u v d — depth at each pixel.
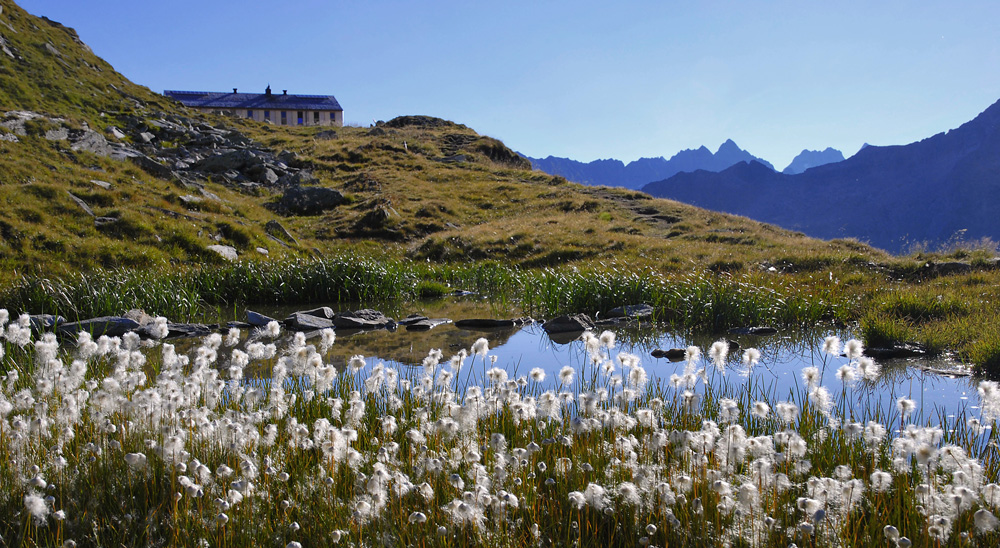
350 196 32.25
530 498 3.86
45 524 3.34
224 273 17.33
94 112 37.34
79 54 44.88
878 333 10.34
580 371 9.02
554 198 34.25
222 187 31.55
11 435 4.17
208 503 3.66
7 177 21.28
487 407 5.13
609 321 13.84
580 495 3.25
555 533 3.60
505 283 19.70
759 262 19.34
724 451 3.84
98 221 20.05
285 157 38.62
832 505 3.47
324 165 38.97
